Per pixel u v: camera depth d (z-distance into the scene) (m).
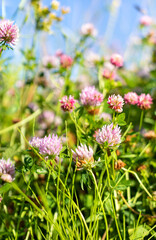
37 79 0.67
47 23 0.65
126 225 0.44
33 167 0.41
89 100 0.45
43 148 0.39
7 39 0.43
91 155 0.39
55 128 0.64
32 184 0.48
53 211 0.44
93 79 0.79
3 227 0.43
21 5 0.60
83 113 0.49
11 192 0.46
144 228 0.41
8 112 0.63
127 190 0.46
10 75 0.67
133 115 0.62
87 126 0.48
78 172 0.48
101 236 0.43
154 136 0.51
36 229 0.40
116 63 0.54
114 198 0.43
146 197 0.46
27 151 0.42
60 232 0.38
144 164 0.48
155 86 0.71
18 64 0.70
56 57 0.70
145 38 0.92
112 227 0.43
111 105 0.42
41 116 0.65
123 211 0.43
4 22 0.43
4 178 0.39
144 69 0.89
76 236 0.39
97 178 0.46
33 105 0.68
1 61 0.53
